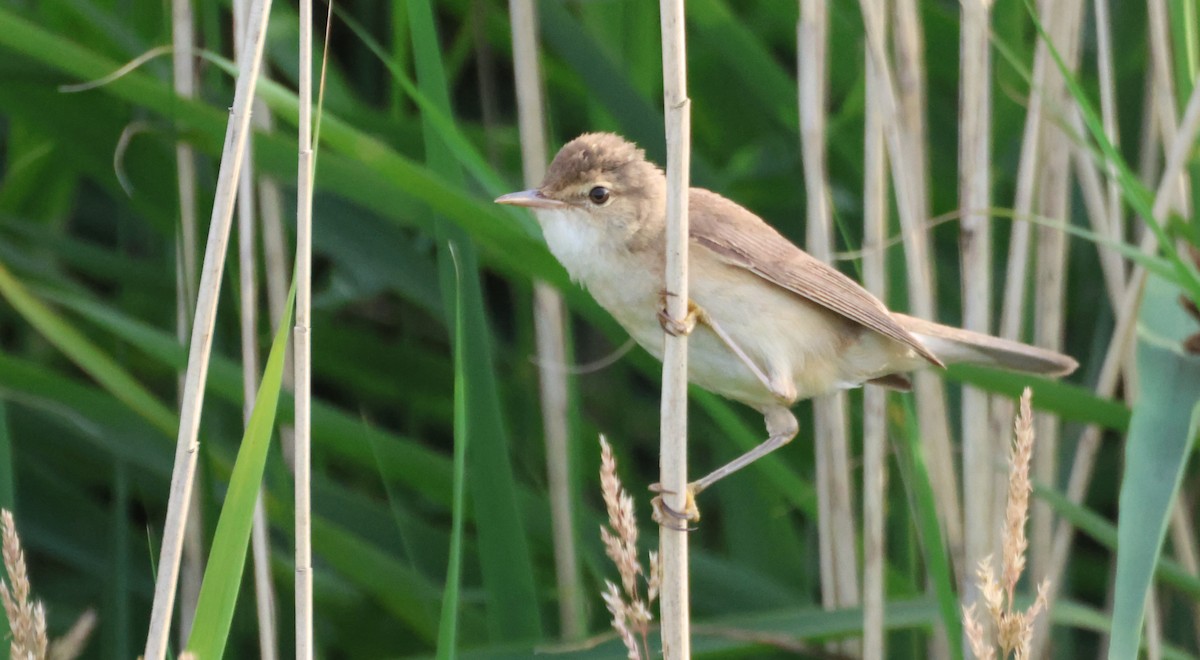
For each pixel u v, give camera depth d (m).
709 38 8.95
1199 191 7.28
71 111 8.09
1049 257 8.22
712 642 7.13
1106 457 9.87
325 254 9.85
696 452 10.23
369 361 9.59
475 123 11.13
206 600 5.08
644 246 6.74
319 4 10.28
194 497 7.33
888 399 7.75
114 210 10.73
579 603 7.82
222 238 5.18
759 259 6.73
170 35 8.06
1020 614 5.01
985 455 7.75
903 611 7.46
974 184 7.80
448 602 5.43
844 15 9.20
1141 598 5.29
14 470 8.72
